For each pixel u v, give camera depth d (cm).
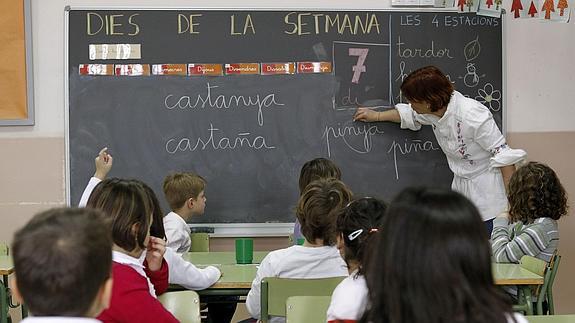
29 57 400
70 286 118
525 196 320
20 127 404
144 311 202
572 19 419
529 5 360
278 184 411
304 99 411
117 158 404
